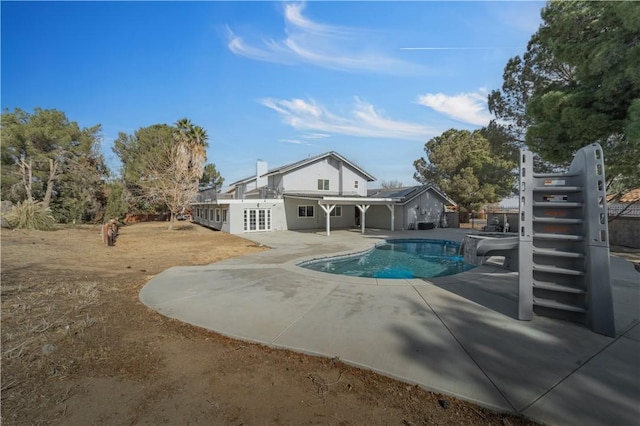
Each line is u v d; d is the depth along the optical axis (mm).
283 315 4512
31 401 2395
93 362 3064
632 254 10102
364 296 5477
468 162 27922
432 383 2668
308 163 23031
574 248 4074
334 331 3893
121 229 22359
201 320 4309
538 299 4285
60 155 22016
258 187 26688
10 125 20938
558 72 11672
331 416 2268
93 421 2170
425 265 10648
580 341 3500
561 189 4098
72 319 4238
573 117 7281
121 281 6613
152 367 2996
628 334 3684
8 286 5656
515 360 3070
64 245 11344
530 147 9273
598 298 3730
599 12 6824
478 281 6500
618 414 2238
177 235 18016
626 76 6027
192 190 23141
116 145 29781
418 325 4059
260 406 2383
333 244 13820
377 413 2309
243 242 14641
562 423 2162
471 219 28047
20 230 14109
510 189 26250
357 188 25297
